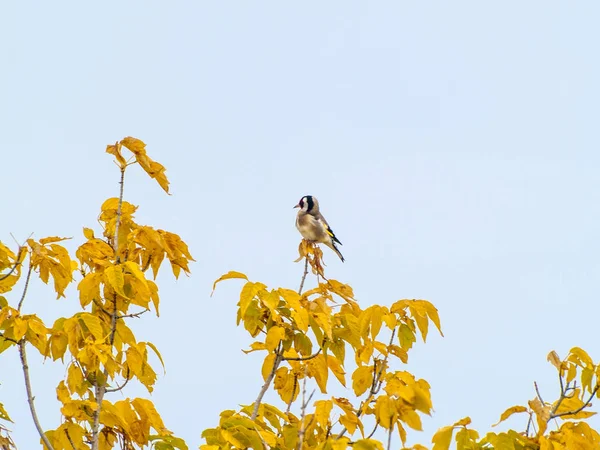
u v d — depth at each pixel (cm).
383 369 1091
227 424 1083
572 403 1102
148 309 1180
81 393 1145
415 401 962
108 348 1111
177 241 1247
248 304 1092
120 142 1242
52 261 1185
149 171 1244
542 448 1041
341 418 1009
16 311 1139
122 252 1246
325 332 1122
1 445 1092
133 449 1145
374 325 1118
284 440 1130
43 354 1135
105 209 1270
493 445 1041
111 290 1195
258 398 1124
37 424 1102
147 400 1140
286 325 1143
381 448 936
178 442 1133
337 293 1170
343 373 1160
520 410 1091
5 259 1199
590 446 1070
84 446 1127
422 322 1127
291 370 1172
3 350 1142
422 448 907
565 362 1116
